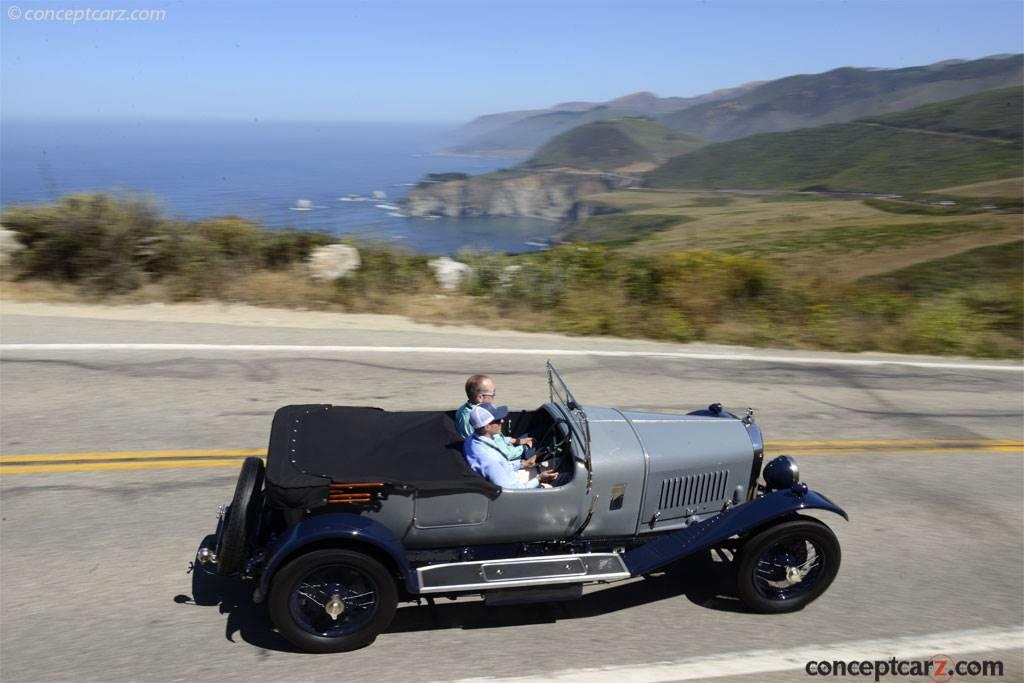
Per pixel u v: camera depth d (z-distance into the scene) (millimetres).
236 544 4934
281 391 9609
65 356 10359
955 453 9031
